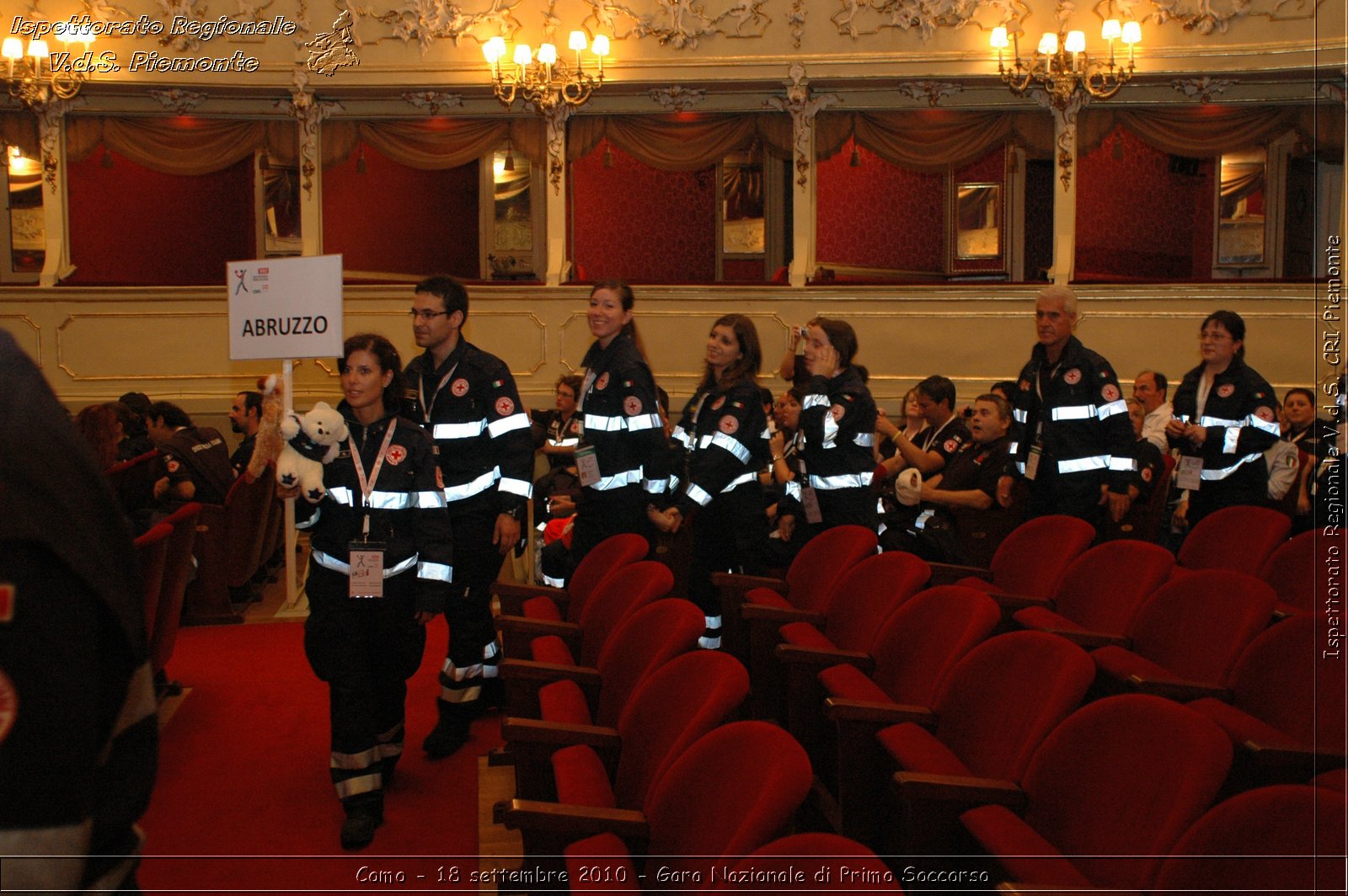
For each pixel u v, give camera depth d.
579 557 4.53
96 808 1.29
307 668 5.17
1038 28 8.98
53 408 1.30
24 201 10.00
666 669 2.45
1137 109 9.20
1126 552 3.53
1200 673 2.90
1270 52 8.80
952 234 10.82
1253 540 4.07
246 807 3.46
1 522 1.18
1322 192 9.51
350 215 10.51
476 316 9.31
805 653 3.05
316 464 3.25
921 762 2.28
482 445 4.09
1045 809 2.07
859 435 4.46
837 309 9.16
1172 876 1.64
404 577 3.37
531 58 8.65
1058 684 2.23
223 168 9.62
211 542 6.09
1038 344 4.84
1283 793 1.60
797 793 1.75
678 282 11.05
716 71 9.12
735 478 4.38
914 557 3.39
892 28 9.03
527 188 10.70
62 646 1.21
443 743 3.96
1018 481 4.95
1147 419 6.55
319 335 3.48
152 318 9.24
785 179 10.80
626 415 4.31
